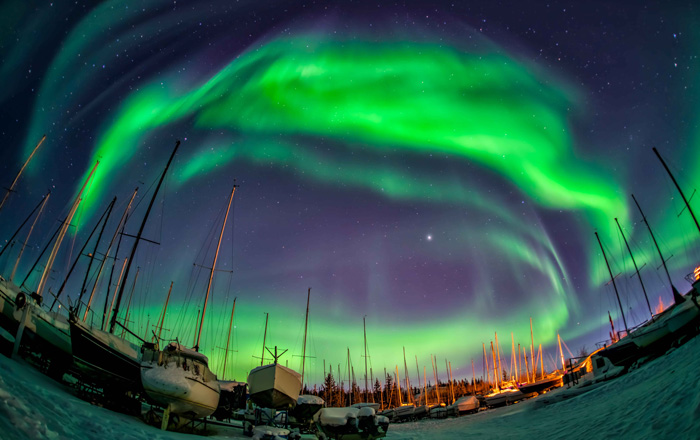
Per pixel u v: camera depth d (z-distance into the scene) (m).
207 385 21.89
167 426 19.30
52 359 20.23
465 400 60.72
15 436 7.54
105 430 11.77
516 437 23.11
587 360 46.59
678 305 32.06
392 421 67.38
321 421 22.75
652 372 25.91
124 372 20.83
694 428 10.84
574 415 25.17
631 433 13.84
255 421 27.62
